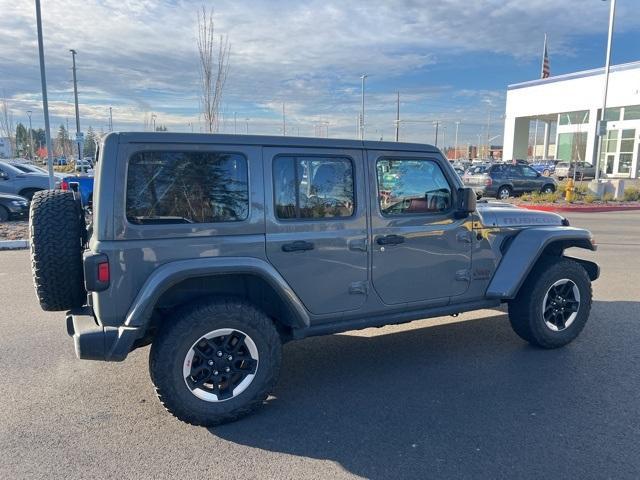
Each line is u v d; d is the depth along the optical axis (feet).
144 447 10.73
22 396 13.01
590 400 12.74
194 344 11.32
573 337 16.49
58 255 11.41
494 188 74.49
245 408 11.80
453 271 14.76
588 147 135.64
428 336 17.76
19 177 52.65
